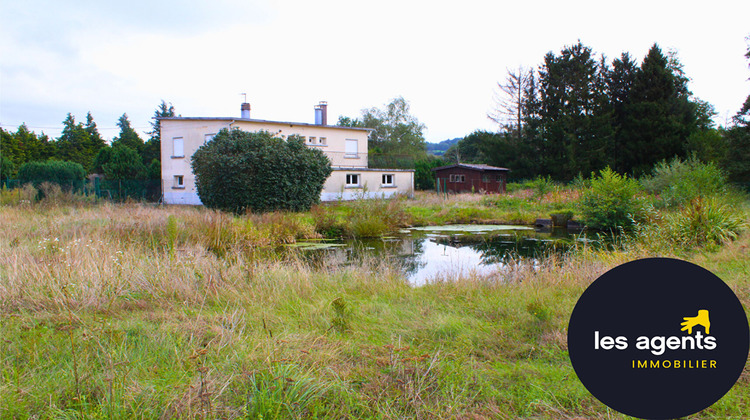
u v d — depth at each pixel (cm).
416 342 362
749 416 244
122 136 5188
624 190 1505
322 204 2044
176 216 1275
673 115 3228
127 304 461
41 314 418
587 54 3684
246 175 1797
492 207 2111
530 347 345
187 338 355
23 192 1706
